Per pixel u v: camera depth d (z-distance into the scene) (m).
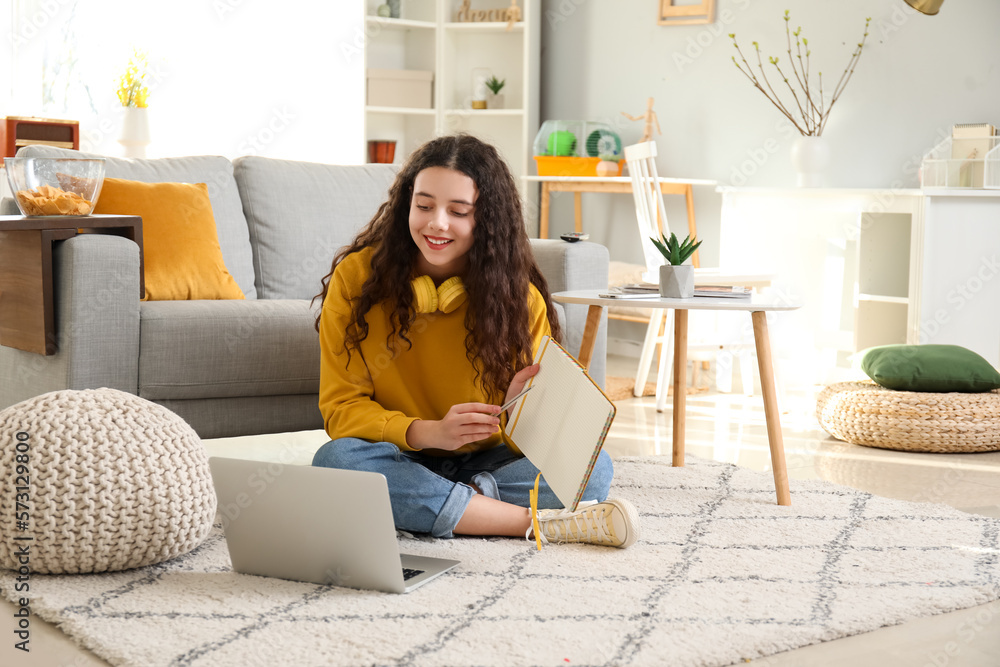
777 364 3.23
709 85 4.15
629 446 2.69
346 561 1.47
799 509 1.98
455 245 1.73
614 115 4.54
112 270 2.09
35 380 2.18
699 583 1.52
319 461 1.70
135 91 4.06
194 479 1.61
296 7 4.73
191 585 1.49
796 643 1.30
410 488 1.70
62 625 1.32
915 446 2.65
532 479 1.79
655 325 3.44
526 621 1.34
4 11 4.11
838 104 3.73
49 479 1.48
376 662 1.20
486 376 1.79
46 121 3.96
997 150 3.15
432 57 4.80
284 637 1.27
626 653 1.23
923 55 3.49
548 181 4.44
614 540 1.69
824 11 3.75
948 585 1.54
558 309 2.65
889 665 1.25
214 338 2.21
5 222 1.98
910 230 3.35
